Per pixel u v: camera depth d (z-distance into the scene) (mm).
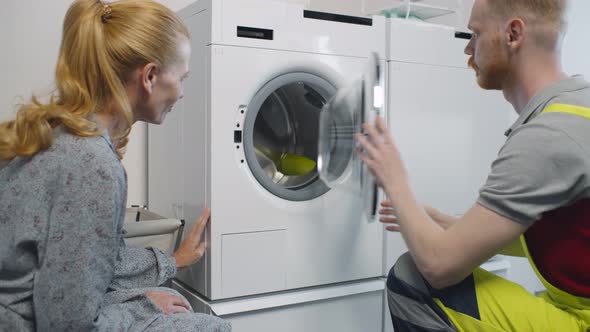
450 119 1802
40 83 1895
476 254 997
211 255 1428
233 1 1429
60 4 1915
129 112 1055
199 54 1487
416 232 1076
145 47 1043
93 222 924
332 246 1605
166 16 1090
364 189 1471
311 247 1570
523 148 966
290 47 1520
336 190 1604
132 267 1270
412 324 1202
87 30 1027
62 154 945
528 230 1107
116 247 1000
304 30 1540
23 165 970
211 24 1402
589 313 1041
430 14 2031
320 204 1578
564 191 948
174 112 1705
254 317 1474
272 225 1509
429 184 1774
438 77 1767
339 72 1604
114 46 1030
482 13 1132
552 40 1065
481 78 1190
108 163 950
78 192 925
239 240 1463
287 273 1537
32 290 972
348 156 1534
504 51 1112
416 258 1075
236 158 1457
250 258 1479
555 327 1048
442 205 1807
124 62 1045
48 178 939
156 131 1900
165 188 1813
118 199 967
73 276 910
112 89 1024
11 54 1847
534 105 1060
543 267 1096
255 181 1494
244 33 1456
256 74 1470
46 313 919
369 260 1676
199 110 1498
